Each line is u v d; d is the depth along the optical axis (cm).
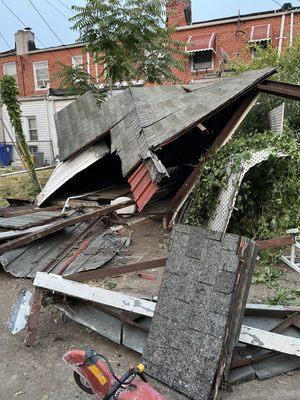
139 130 630
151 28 1096
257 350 288
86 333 339
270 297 402
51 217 584
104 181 891
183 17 1655
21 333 341
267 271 463
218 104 576
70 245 502
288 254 526
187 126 540
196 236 288
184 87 917
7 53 2088
